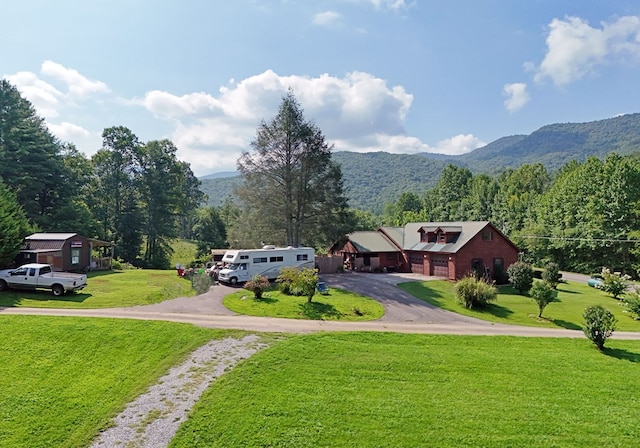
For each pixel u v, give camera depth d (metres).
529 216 70.94
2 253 28.69
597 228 53.72
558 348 19.39
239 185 43.19
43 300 24.41
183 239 95.06
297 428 10.75
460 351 17.80
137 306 24.12
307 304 25.91
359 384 13.71
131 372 14.67
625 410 12.38
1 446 10.38
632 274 50.94
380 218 126.44
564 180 66.25
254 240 42.38
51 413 11.95
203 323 20.33
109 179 58.53
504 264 39.75
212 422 11.08
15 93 45.03
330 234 42.84
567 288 39.19
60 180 46.12
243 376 13.88
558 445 10.21
